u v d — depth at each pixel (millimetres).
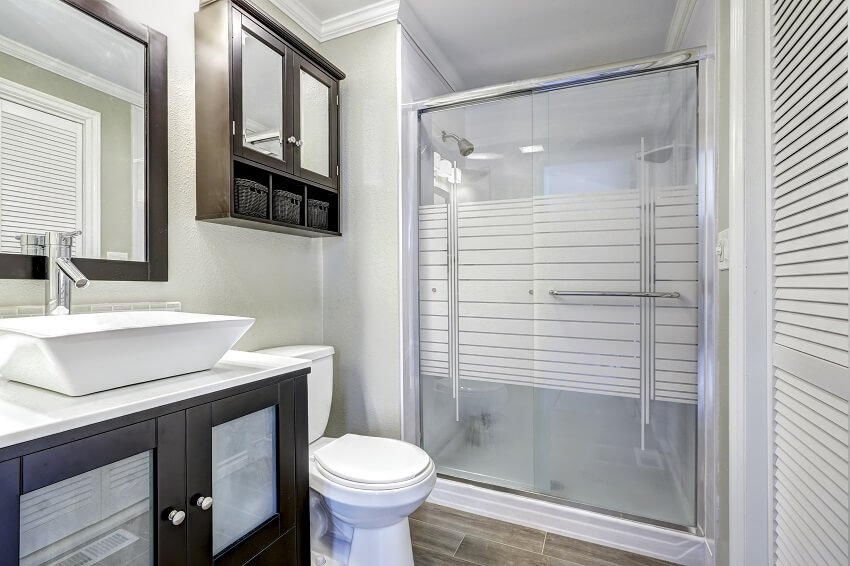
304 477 1170
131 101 1271
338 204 1972
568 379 1847
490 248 1984
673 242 1671
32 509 628
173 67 1409
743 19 1146
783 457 1014
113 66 1229
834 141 783
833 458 783
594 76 1757
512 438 1943
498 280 1971
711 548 1451
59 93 1114
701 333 1606
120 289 1251
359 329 2064
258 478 1034
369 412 2039
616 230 1762
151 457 785
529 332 1916
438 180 2088
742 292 1136
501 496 1829
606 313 1781
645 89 1726
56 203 1104
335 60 2119
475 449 2010
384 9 1961
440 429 2084
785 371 1007
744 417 1131
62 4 1122
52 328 816
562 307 1854
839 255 771
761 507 1105
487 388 1996
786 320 1011
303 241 2025
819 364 840
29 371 818
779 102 1032
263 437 1055
